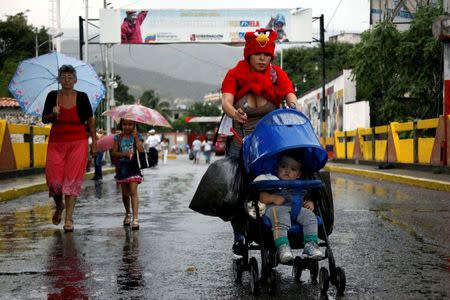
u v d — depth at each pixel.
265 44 5.77
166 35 36.25
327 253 5.08
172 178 22.31
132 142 9.02
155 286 5.46
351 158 30.12
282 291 5.26
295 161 5.27
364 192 14.61
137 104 9.57
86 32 35.56
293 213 5.12
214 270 6.10
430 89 27.31
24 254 6.99
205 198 5.41
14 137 22.27
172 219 9.99
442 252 6.85
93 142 9.10
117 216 10.54
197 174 25.45
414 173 19.17
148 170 29.89
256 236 5.38
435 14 27.44
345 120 37.00
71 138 8.83
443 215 9.91
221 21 36.34
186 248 7.30
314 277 5.55
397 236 7.93
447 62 19.12
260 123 5.25
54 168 8.80
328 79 42.50
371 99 33.97
